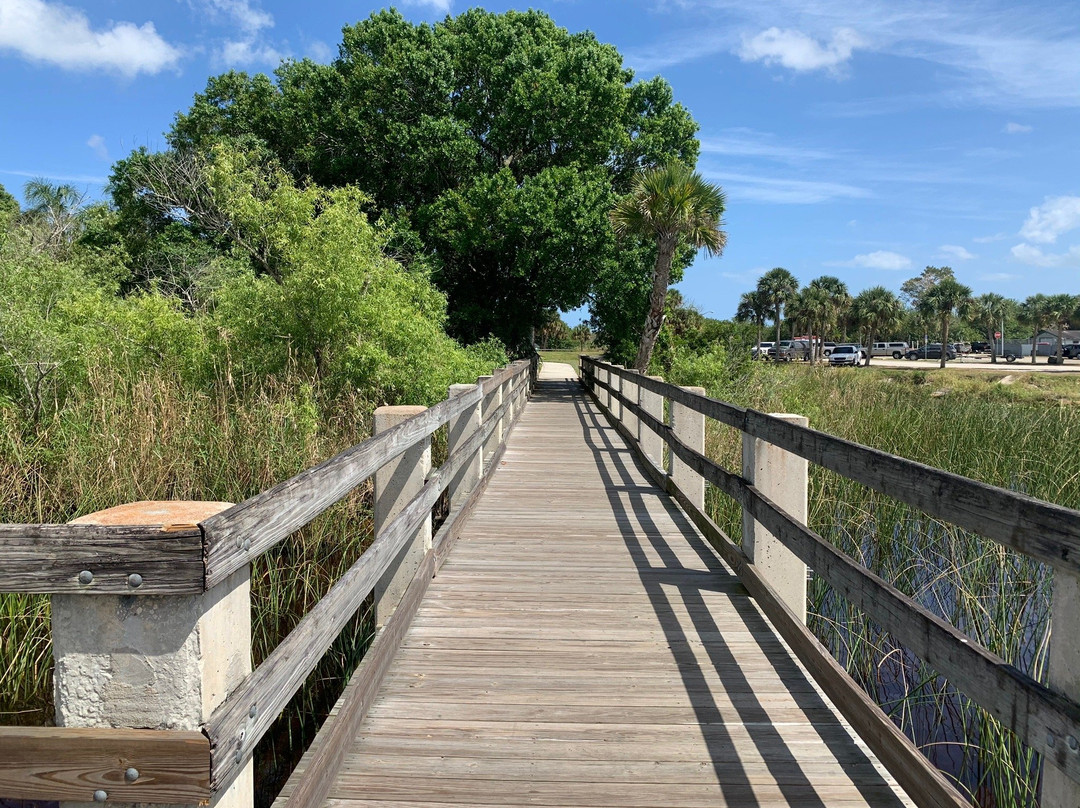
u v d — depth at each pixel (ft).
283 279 36.06
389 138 70.13
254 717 5.44
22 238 42.50
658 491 24.68
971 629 15.78
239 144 69.56
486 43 75.10
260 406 27.04
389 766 8.49
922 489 7.11
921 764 7.22
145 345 32.76
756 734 9.23
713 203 62.44
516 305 81.46
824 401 49.42
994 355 208.54
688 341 78.89
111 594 4.61
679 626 12.86
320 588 17.71
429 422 12.89
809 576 17.92
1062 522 4.92
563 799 7.83
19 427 25.20
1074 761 4.67
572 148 74.95
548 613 13.48
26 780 4.66
